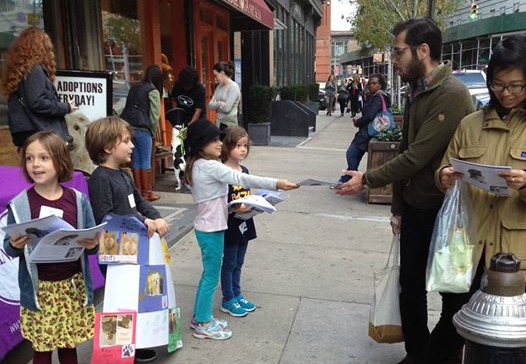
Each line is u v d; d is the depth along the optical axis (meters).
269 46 17.08
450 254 2.58
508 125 2.52
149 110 6.64
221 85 8.25
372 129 7.69
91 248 2.62
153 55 8.77
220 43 13.16
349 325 3.83
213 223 3.47
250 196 3.64
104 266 3.09
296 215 6.80
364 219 6.69
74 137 4.83
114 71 7.72
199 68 11.02
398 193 3.20
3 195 3.23
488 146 2.55
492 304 2.05
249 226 3.91
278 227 6.25
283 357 3.39
